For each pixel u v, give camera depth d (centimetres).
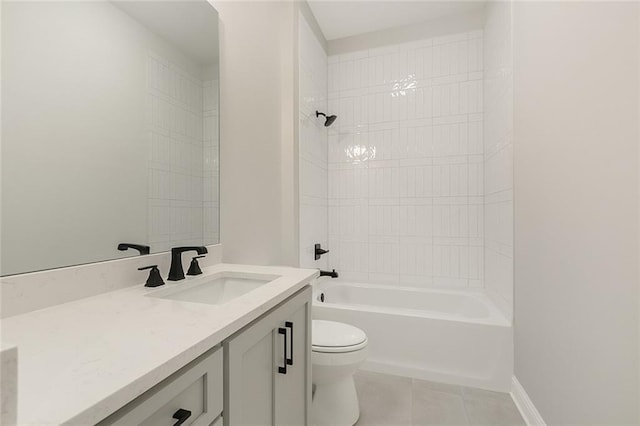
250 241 181
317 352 142
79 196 95
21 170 80
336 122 284
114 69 108
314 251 242
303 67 218
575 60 109
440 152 256
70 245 92
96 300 92
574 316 111
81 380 47
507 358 178
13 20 79
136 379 48
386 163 271
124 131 112
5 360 33
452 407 165
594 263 98
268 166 189
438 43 256
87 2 98
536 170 144
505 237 191
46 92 86
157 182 127
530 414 150
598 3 95
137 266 114
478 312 218
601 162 95
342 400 149
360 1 231
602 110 94
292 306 112
